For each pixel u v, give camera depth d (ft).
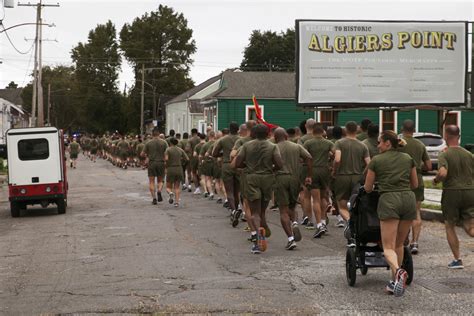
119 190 80.07
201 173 67.46
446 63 92.63
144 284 27.78
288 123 142.20
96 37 305.73
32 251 37.50
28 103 333.62
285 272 29.91
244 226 45.83
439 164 29.76
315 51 90.43
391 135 25.32
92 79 305.12
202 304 24.23
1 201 74.95
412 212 25.20
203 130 166.40
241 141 42.65
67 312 23.52
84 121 308.40
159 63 283.38
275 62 264.52
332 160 40.24
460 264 30.25
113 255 35.17
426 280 28.02
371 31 91.25
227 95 140.87
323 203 42.16
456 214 30.12
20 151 57.16
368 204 26.13
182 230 44.21
